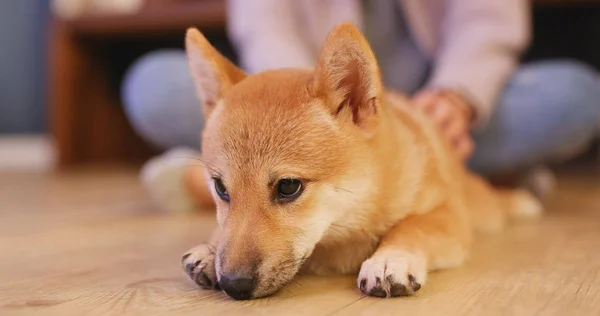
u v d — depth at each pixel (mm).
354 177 549
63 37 1530
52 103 1549
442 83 822
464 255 604
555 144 881
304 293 525
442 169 647
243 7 960
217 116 569
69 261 620
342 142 547
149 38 1572
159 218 833
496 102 873
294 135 535
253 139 534
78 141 1603
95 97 1630
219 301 506
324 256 581
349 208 553
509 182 1002
